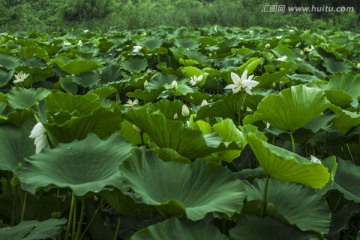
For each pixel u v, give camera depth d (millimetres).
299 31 13344
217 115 3598
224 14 25312
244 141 2479
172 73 6387
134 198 1868
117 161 2070
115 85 5621
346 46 10367
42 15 28703
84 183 2000
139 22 23031
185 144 2277
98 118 2389
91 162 2109
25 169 1978
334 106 3010
